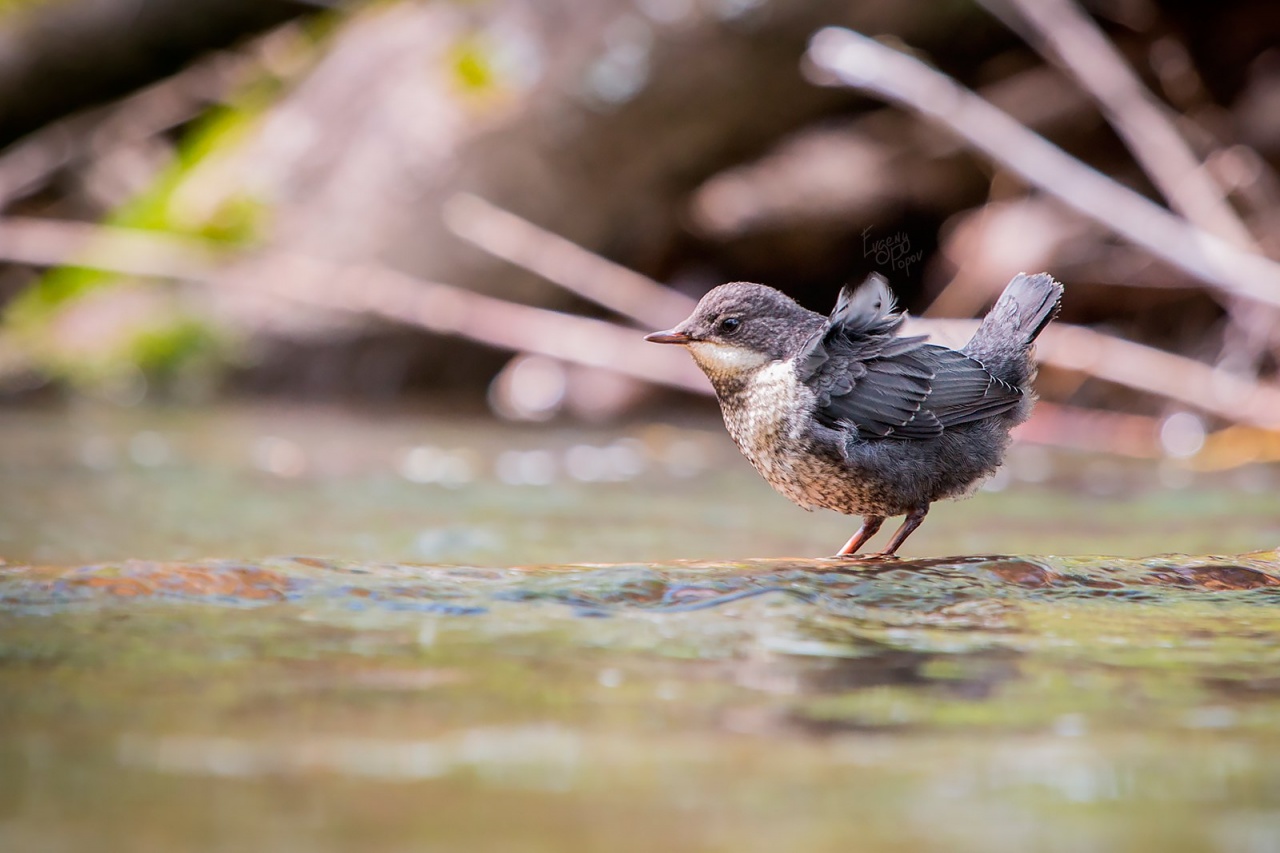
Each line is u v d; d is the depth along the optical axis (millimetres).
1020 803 3371
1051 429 14742
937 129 16797
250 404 16656
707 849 3049
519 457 13250
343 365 17141
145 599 5246
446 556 8297
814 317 7797
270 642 4734
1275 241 15062
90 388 16859
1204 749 3758
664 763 3609
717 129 16719
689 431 15438
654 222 17203
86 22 18828
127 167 19828
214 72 20375
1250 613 5484
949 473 7453
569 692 4227
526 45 17172
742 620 5168
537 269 16453
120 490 10875
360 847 3029
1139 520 9906
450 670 4441
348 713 3980
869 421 7320
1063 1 15148
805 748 3756
